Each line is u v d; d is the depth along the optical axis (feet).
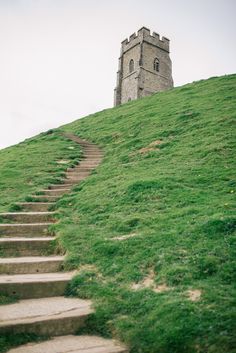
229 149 47.93
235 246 22.70
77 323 18.65
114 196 38.47
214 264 21.18
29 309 19.69
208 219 27.09
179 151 52.42
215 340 15.31
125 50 220.64
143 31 209.05
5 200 43.04
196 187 37.37
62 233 29.86
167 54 221.46
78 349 16.43
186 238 25.13
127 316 18.62
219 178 38.78
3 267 24.84
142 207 33.91
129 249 25.58
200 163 45.16
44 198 43.14
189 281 20.29
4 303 20.53
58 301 21.12
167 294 19.51
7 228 32.24
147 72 205.57
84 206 37.65
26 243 28.89
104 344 16.98
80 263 25.32
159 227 28.43
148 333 16.81
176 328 16.35
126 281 22.06
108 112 111.24
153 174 43.27
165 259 23.04
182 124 67.41
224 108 70.28
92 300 20.71
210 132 57.31
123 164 54.03
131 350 16.34
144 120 80.33
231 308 17.08
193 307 17.54
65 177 53.93
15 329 17.49
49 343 17.17
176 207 32.63
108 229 30.63
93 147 76.18
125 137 73.77
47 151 72.95
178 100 90.63
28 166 61.36
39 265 25.36
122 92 215.10
